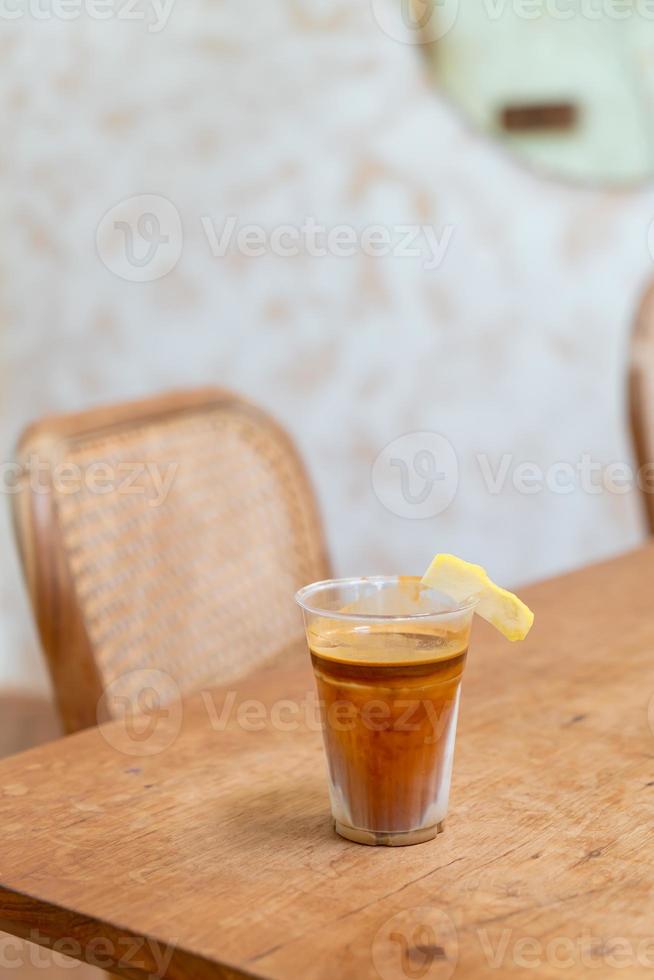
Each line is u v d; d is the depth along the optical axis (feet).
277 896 2.01
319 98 8.25
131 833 2.30
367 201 8.20
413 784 2.18
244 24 8.45
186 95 8.80
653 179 7.31
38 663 10.36
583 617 3.77
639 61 7.21
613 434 7.64
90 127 9.29
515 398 7.94
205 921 1.92
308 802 2.43
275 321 8.70
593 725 2.83
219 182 8.76
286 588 4.36
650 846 2.18
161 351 9.25
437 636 2.16
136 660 3.70
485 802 2.39
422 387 8.24
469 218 7.89
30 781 2.59
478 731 2.81
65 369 9.78
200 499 4.12
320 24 8.15
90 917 1.95
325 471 8.69
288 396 8.74
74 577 3.45
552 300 7.72
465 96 7.74
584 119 7.43
